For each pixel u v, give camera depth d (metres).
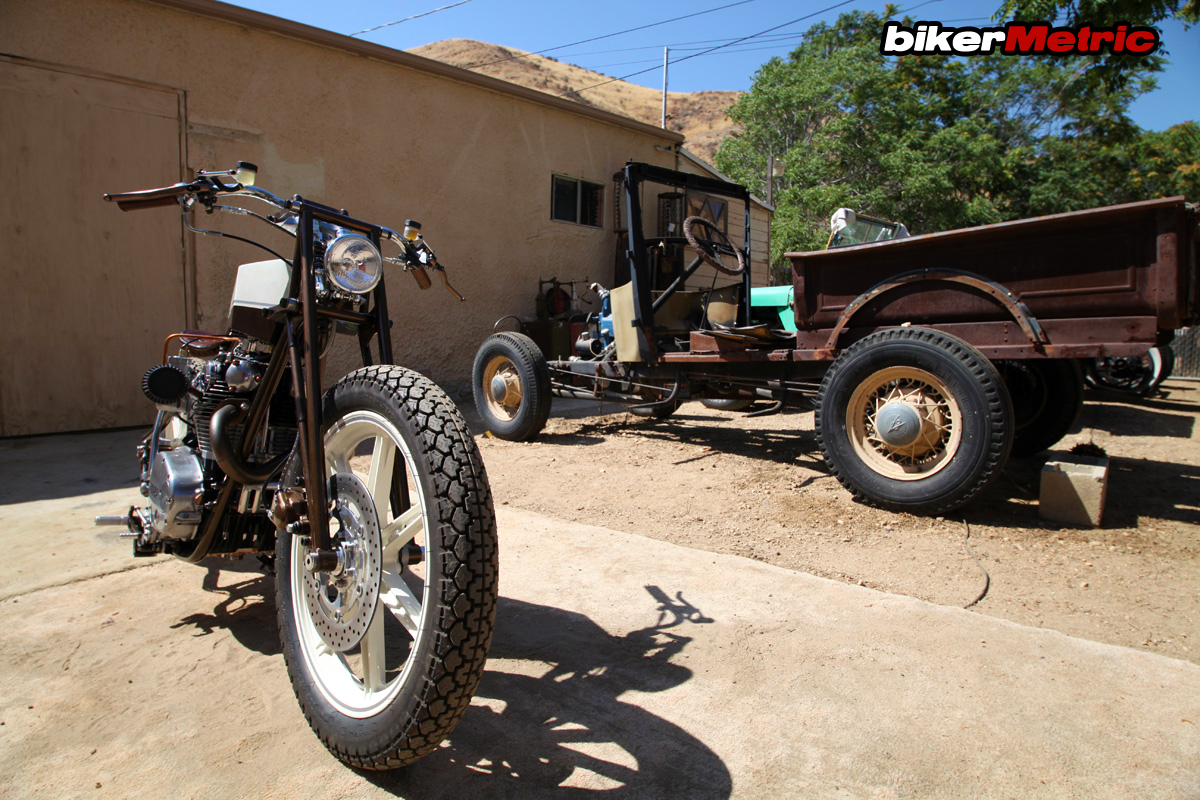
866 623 2.48
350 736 1.57
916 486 3.66
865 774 1.70
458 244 8.66
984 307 3.73
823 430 4.02
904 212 19.58
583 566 3.03
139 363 6.38
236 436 2.21
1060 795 1.63
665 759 1.75
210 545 2.26
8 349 5.79
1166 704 1.98
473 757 1.75
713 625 2.47
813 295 4.41
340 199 7.62
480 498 1.45
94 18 6.04
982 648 2.29
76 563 3.04
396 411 1.57
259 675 2.15
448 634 1.39
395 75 7.97
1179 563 3.10
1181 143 26.83
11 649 2.29
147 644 2.33
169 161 6.49
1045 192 21.08
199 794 1.61
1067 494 3.63
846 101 20.80
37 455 5.18
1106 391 8.82
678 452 5.42
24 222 5.80
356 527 1.69
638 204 5.33
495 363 5.99
